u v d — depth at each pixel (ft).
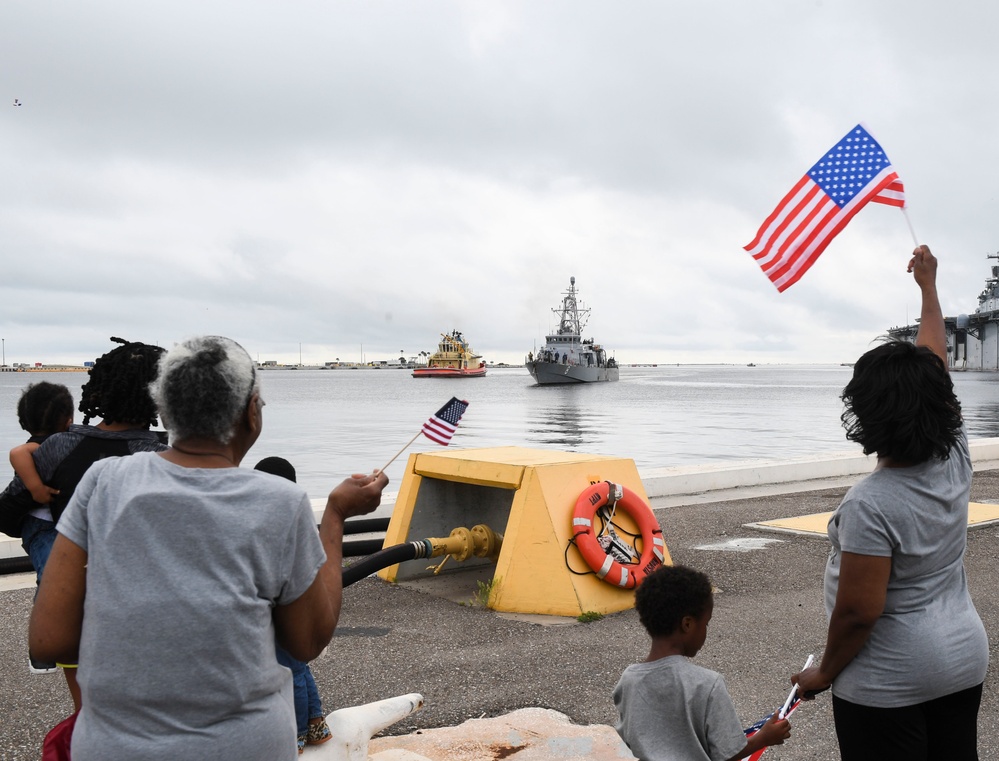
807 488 41.60
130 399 10.78
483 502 25.81
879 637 8.61
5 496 11.40
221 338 7.54
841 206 15.11
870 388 8.60
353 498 8.23
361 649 18.24
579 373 470.39
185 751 6.40
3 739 13.82
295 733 7.21
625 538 22.29
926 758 8.63
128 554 6.56
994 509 33.30
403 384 556.51
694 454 108.27
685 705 9.37
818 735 14.11
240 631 6.57
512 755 13.39
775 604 21.33
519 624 20.02
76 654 6.98
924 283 11.60
